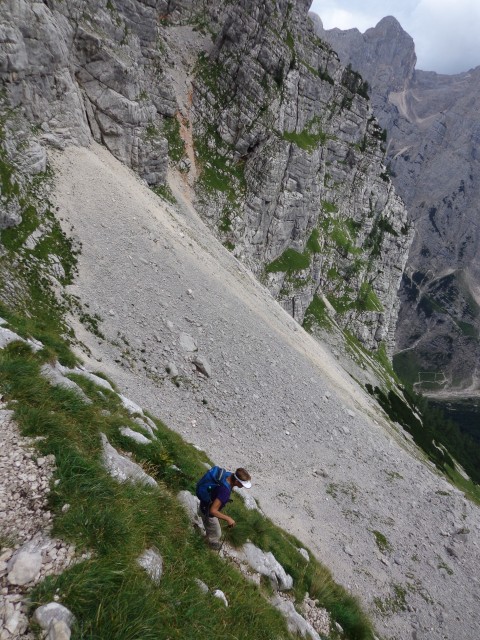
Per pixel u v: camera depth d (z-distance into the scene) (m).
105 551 5.54
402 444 71.88
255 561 11.95
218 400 31.11
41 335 14.85
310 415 38.66
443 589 27.45
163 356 30.70
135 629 4.74
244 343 40.12
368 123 132.62
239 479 9.06
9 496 5.84
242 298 51.78
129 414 13.60
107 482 6.88
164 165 60.44
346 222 129.38
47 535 5.40
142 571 5.86
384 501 33.62
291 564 14.41
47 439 7.04
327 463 34.03
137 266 36.31
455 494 40.22
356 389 84.94
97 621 4.57
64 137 40.50
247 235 82.69
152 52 68.38
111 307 30.70
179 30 87.50
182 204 66.81
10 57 34.12
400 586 25.59
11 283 25.17
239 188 82.88
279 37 89.25
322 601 14.27
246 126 83.94
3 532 5.30
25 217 29.94
